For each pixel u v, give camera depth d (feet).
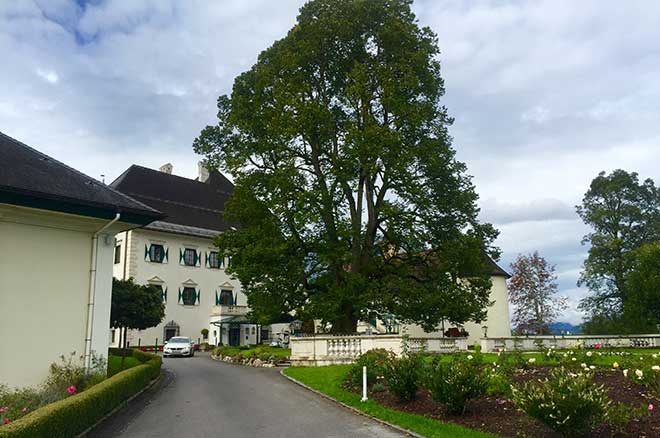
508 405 37.32
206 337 174.70
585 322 174.91
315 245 88.07
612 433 29.50
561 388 29.63
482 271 93.04
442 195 94.07
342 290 82.74
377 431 35.78
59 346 52.70
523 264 181.78
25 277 51.57
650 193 175.01
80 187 56.13
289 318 97.50
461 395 36.86
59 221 54.24
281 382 63.46
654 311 129.29
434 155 88.38
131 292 93.40
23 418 28.63
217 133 98.12
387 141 83.20
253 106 92.63
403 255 98.12
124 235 164.14
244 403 48.96
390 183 90.58
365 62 92.63
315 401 48.65
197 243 179.52
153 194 181.16
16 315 50.57
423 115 88.63
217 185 207.51
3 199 49.01
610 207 178.29
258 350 106.22
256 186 90.22
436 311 87.30
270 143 88.84
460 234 92.38
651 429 29.55
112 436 36.22
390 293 85.66
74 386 48.70
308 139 91.25
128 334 155.43
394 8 94.48
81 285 55.11
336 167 85.05
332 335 77.77
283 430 36.88
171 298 168.96
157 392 57.41
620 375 42.50
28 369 50.52
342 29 90.17
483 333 168.14
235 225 194.49
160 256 168.55
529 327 178.19
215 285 182.19
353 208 95.35
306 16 96.48
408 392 43.09
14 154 55.93
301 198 82.74
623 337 114.83
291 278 84.94
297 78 91.04
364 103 89.04
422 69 91.20
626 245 171.12
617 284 169.27
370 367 52.19
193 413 44.39
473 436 31.58
